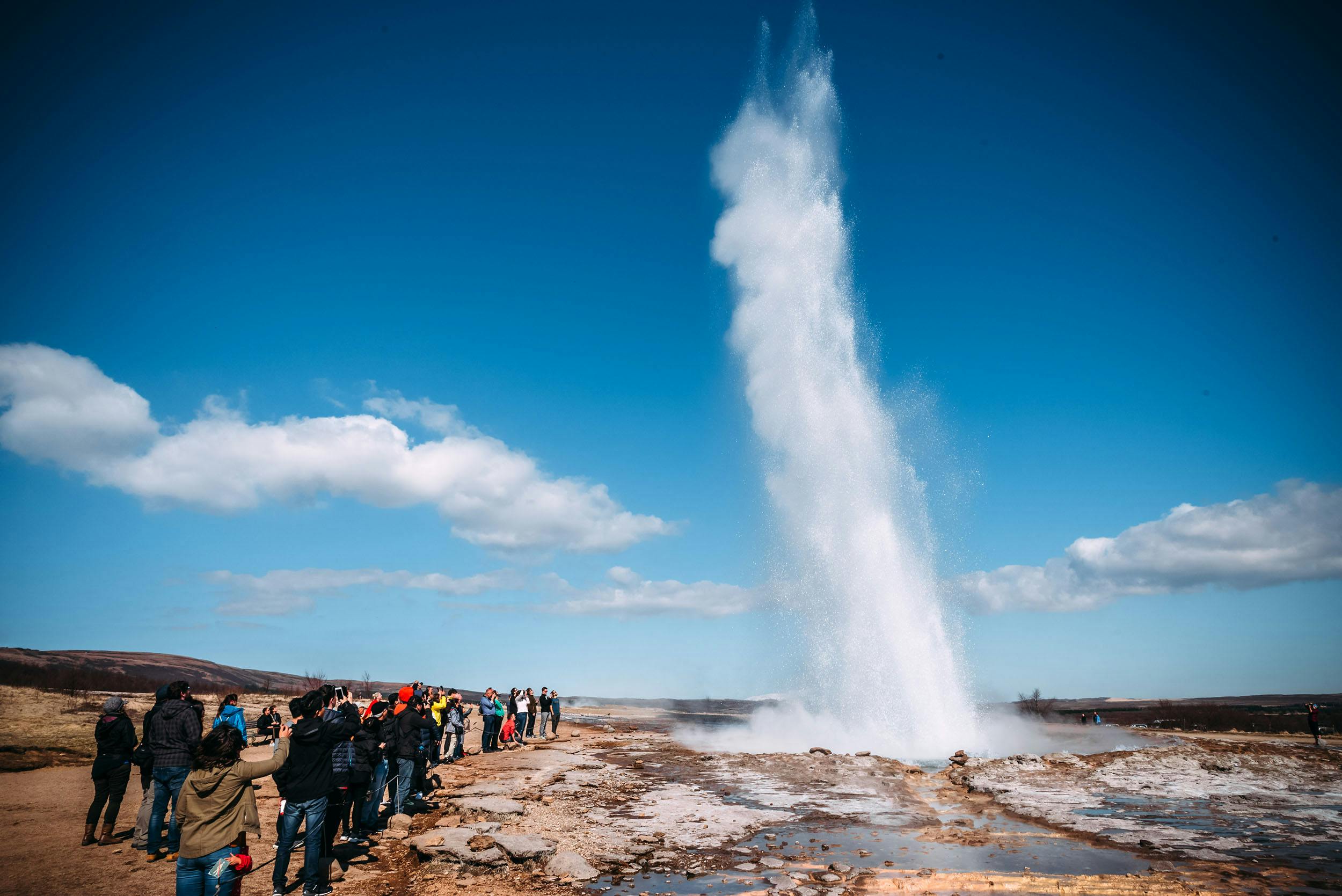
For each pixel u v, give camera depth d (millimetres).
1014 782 17016
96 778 10594
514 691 28938
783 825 13172
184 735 9984
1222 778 17438
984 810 14594
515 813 13227
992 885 9570
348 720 9898
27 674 45875
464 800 14328
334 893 9070
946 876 9922
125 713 10922
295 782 8586
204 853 6066
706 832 12586
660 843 11727
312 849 8672
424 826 12445
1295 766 18531
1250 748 20453
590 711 61844
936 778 18656
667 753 24562
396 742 12812
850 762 20375
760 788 17172
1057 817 13562
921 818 13766
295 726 8789
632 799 15750
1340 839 12016
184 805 6160
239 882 6207
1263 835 12273
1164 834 12266
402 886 9484
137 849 10359
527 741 29312
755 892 9352
